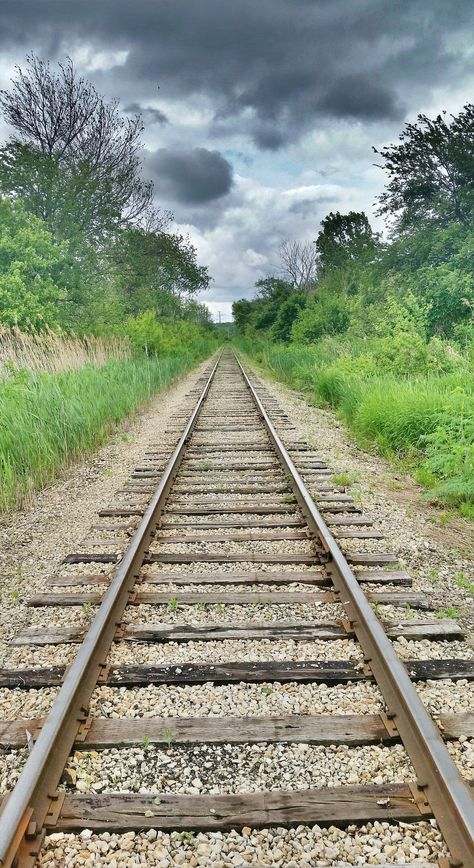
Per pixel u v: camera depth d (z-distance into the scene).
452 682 3.51
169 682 3.49
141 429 13.11
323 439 11.34
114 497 7.62
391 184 28.11
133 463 9.72
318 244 55.16
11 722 3.14
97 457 10.31
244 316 88.12
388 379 13.49
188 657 3.77
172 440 11.48
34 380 10.69
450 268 21.42
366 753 2.91
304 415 14.52
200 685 3.49
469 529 6.50
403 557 5.54
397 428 10.04
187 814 2.54
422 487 8.19
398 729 3.00
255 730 3.05
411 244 27.08
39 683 3.51
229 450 10.17
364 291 29.42
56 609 4.53
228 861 2.36
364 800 2.59
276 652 3.83
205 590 4.77
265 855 2.38
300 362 23.97
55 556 5.71
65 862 2.35
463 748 2.94
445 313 18.28
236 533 6.05
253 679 3.52
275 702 3.32
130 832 2.48
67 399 10.68
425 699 3.33
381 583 4.94
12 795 2.41
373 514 6.79
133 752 2.93
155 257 40.12
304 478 8.38
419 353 14.48
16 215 20.39
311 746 2.96
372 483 8.13
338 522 6.42
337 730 3.04
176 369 25.88
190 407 16.31
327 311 30.12
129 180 30.53
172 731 3.05
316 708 3.26
